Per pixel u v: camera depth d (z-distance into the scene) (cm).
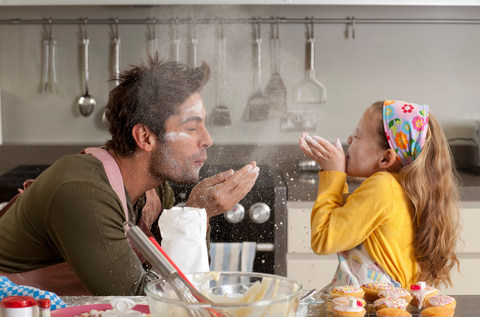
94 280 95
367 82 244
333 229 123
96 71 245
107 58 244
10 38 246
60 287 104
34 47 246
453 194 131
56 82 247
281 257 192
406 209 122
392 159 130
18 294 77
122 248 97
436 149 127
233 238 189
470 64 244
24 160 243
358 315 74
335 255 192
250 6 237
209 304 55
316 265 191
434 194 124
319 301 83
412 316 78
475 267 195
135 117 116
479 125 240
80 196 96
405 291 82
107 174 106
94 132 249
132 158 116
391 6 241
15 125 249
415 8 242
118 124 117
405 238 122
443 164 127
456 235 134
